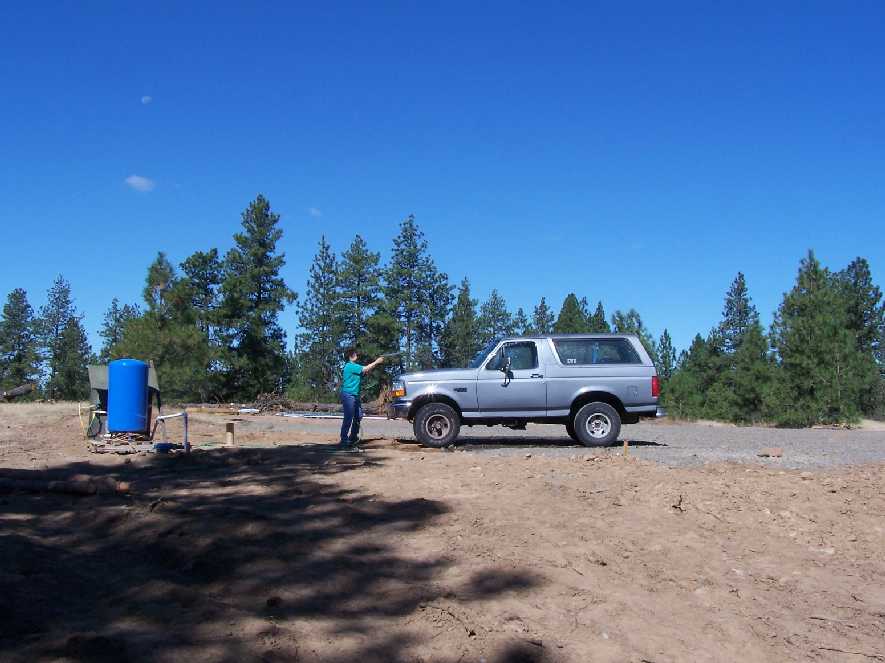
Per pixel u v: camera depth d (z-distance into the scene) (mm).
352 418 12391
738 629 5023
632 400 12938
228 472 9055
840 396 24734
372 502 7227
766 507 7539
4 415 17484
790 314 26562
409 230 46781
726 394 37812
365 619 4625
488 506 7113
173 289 33000
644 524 6832
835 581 5910
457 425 12625
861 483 8641
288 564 5406
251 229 42438
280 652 4051
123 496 7348
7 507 6820
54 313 56000
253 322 41469
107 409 11688
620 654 4527
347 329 45438
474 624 4641
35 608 4312
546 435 15883
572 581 5461
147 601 4590
